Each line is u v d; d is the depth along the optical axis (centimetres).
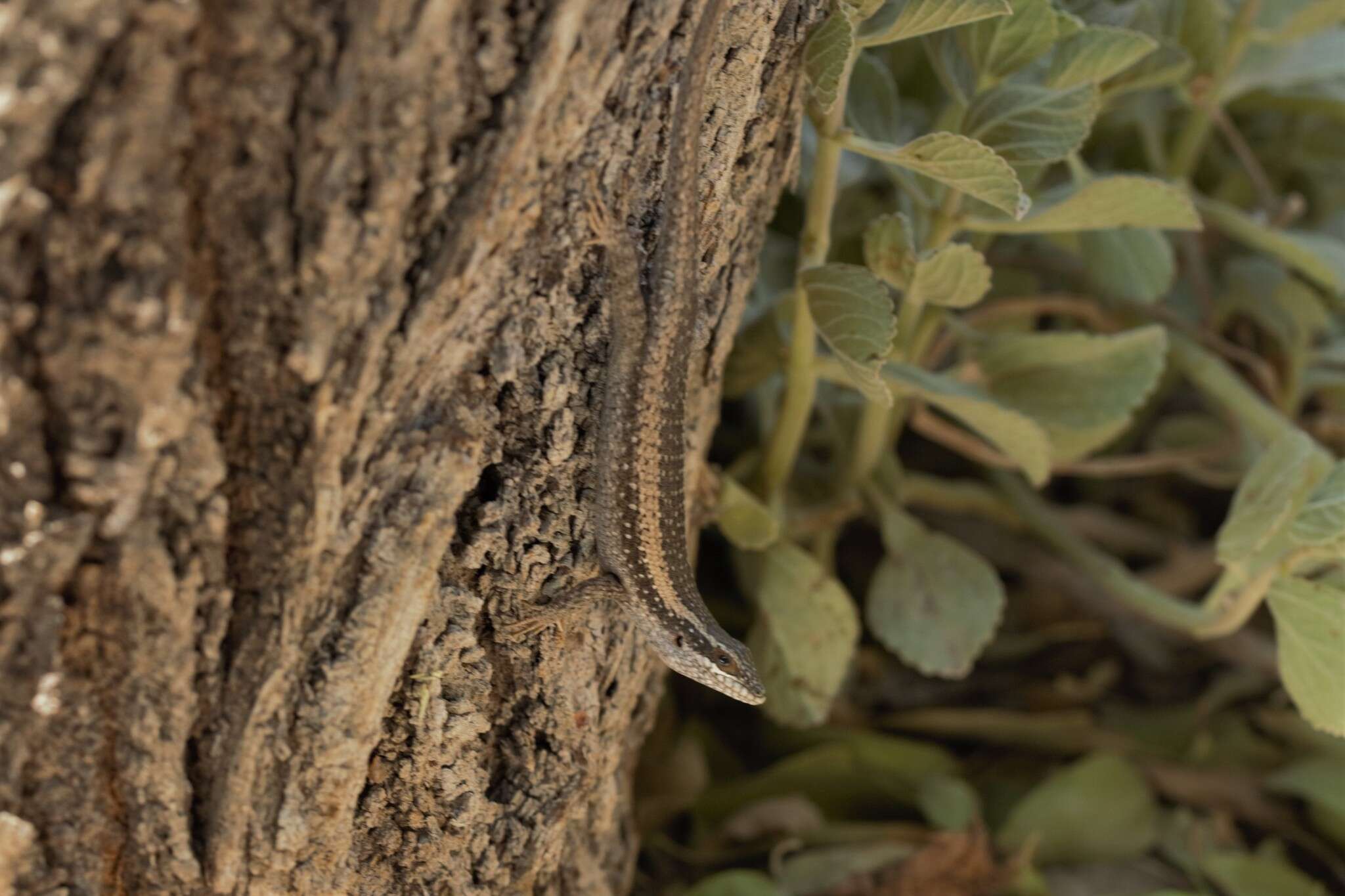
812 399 124
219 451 113
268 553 114
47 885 114
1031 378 127
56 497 112
